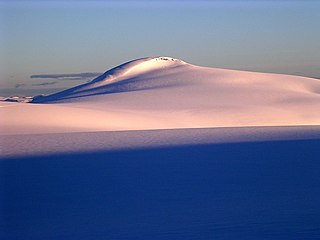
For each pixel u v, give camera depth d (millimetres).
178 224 18031
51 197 23438
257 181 26781
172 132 62469
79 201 22438
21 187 26000
